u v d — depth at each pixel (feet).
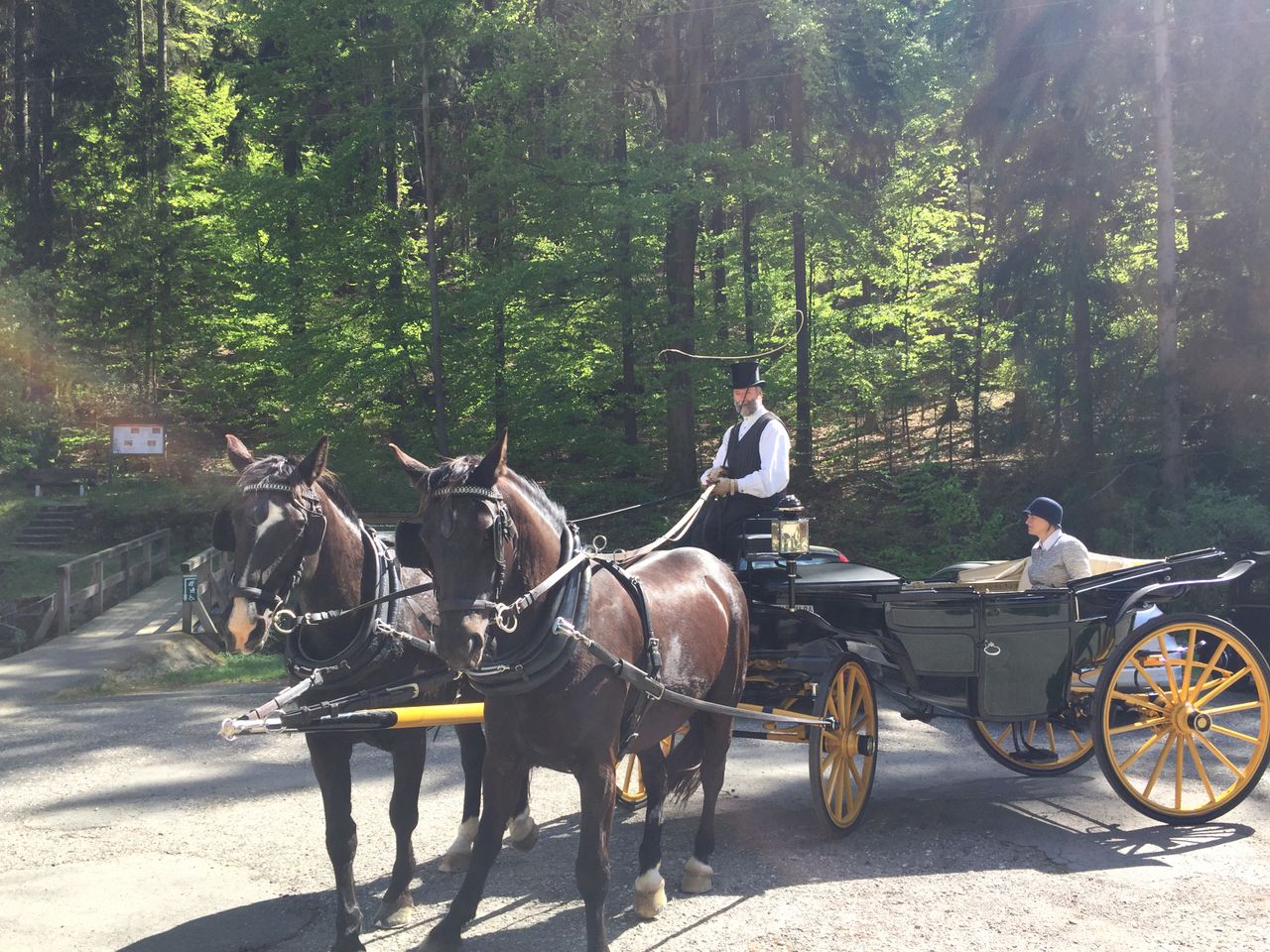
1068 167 62.80
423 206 81.56
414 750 16.26
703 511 22.47
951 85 75.51
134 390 108.99
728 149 71.31
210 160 106.73
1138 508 56.34
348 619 15.85
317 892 17.72
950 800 22.52
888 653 21.13
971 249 90.07
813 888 17.38
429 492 12.70
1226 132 57.26
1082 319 63.67
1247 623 35.37
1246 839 19.76
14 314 89.76
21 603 68.74
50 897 17.46
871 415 85.30
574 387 79.61
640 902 16.26
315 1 75.92
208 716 32.71
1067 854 18.94
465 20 76.38
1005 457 73.41
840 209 75.46
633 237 73.05
